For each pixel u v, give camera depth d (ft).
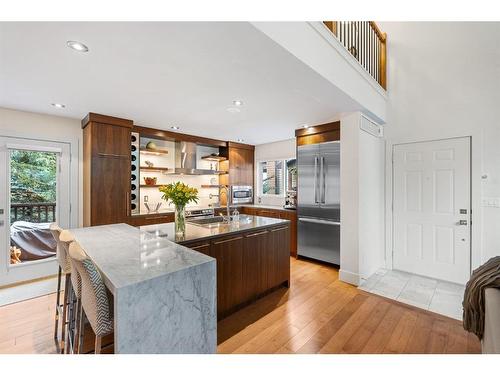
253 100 9.27
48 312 8.13
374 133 11.91
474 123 10.09
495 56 9.69
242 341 6.60
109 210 11.54
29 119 10.84
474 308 5.61
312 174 13.33
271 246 9.45
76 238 6.17
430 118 11.18
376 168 12.29
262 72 6.91
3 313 8.07
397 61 12.13
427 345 6.40
